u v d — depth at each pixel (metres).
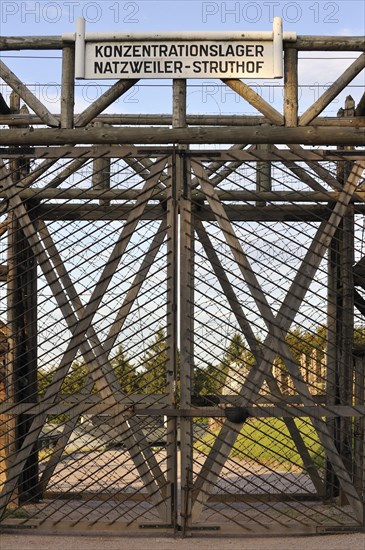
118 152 8.80
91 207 11.12
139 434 8.73
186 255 8.63
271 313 8.71
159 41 8.70
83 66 8.70
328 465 11.26
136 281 8.89
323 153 8.83
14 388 10.62
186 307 8.58
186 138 8.69
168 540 8.17
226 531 8.38
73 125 8.80
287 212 11.14
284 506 10.86
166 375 8.62
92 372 8.73
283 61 8.73
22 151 8.93
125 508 10.83
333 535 8.40
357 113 10.28
